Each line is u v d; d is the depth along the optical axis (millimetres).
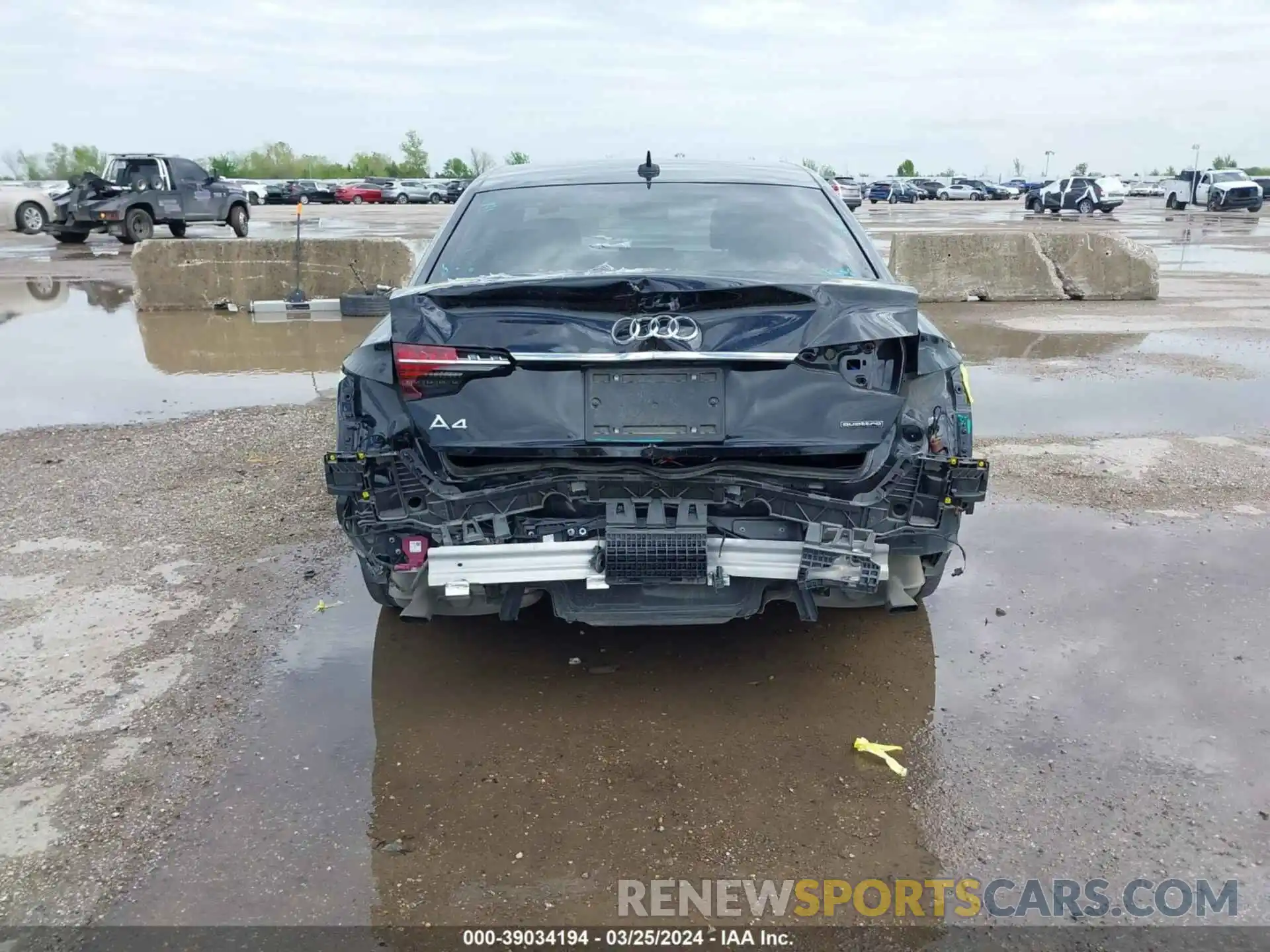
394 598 3939
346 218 40281
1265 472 6297
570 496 3406
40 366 10133
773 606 4625
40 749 3523
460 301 3287
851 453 3377
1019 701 3814
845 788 3316
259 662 4121
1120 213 46062
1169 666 4043
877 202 67562
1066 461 6570
